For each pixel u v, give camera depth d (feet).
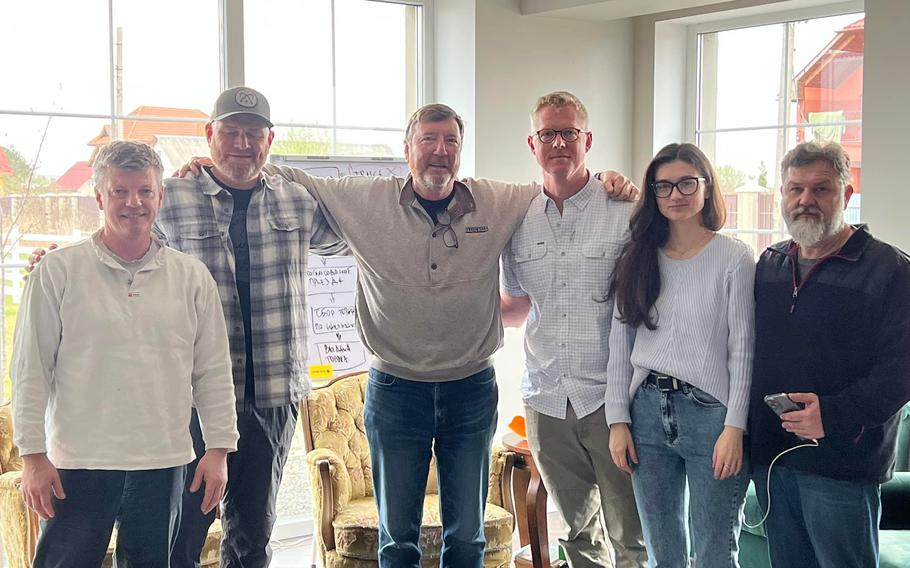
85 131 12.88
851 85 13.97
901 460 10.61
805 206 7.84
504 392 15.15
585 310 9.48
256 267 9.27
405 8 15.24
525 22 14.92
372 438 9.84
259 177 9.57
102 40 12.89
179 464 8.14
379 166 14.34
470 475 9.84
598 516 10.12
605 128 15.87
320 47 14.55
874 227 12.37
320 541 11.38
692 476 8.64
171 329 8.16
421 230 9.53
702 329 8.57
